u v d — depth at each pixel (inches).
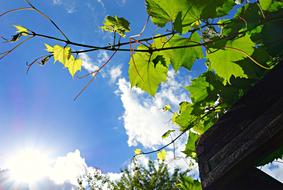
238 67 22.7
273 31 22.5
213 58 22.4
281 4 22.2
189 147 30.7
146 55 23.2
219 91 27.5
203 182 20.1
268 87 17.4
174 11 21.3
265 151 17.1
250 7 22.6
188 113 30.1
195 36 22.0
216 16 20.9
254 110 17.8
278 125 16.1
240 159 17.8
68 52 21.7
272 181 19.0
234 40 21.6
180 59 22.5
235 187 19.0
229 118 19.3
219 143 19.6
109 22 22.2
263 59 23.1
